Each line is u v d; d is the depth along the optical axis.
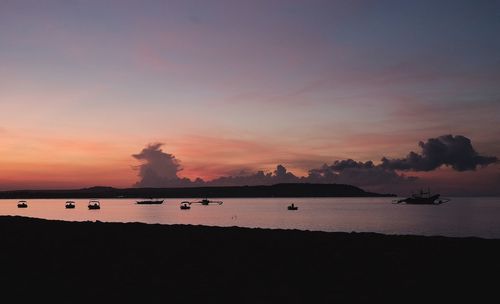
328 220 123.25
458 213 166.38
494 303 13.44
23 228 27.92
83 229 27.34
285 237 23.56
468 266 17.12
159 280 16.80
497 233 81.69
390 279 16.05
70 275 17.69
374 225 102.81
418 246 20.53
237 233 25.12
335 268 17.70
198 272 17.81
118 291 15.51
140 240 23.91
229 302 14.27
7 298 14.72
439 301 13.75
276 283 16.12
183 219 130.38
